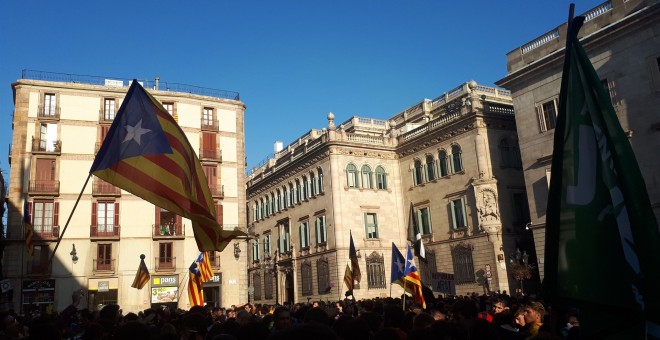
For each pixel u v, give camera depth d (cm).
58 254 4269
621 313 480
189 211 1100
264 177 6906
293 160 6150
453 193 4903
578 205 530
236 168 5069
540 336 620
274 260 6500
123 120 1154
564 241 527
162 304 4434
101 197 4500
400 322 884
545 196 3766
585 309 495
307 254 5772
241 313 1047
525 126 3969
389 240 5444
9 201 4278
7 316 1066
